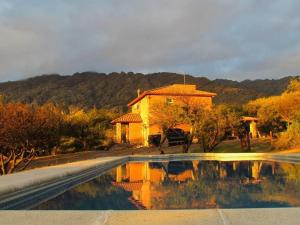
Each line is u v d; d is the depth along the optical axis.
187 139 32.53
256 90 157.88
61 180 11.02
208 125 31.14
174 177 13.74
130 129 46.84
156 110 37.47
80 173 13.25
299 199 7.93
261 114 37.56
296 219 4.36
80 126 46.22
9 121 22.66
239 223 4.23
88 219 4.57
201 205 7.35
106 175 14.98
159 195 8.77
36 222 4.45
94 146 46.59
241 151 31.39
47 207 7.19
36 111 26.64
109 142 46.97
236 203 7.56
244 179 12.44
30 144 25.11
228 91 143.25
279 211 4.79
